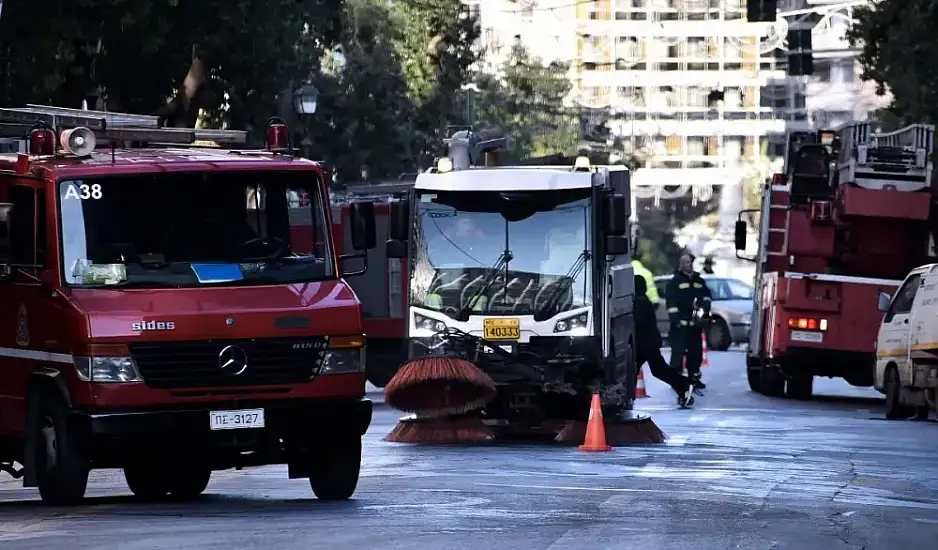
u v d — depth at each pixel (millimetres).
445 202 43469
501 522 24156
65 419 26781
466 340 42844
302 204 28219
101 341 26391
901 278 61719
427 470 33781
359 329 27719
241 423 26797
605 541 21969
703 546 21641
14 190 28359
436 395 41188
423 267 43438
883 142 63312
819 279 60406
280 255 27906
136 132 31344
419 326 43312
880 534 23469
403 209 43688
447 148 48625
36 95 64562
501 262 43125
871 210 60469
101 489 33656
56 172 27469
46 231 27438
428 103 121938
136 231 27453
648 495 28516
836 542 22422
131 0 64875
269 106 75562
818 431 45156
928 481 31812
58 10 63812
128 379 26438
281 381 27078
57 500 27281
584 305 42844
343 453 27969
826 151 61781
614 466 34531
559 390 42594
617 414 42688
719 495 28641
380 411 54938
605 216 42906
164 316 26609
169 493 31547
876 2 86375
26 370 27922
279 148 29188
